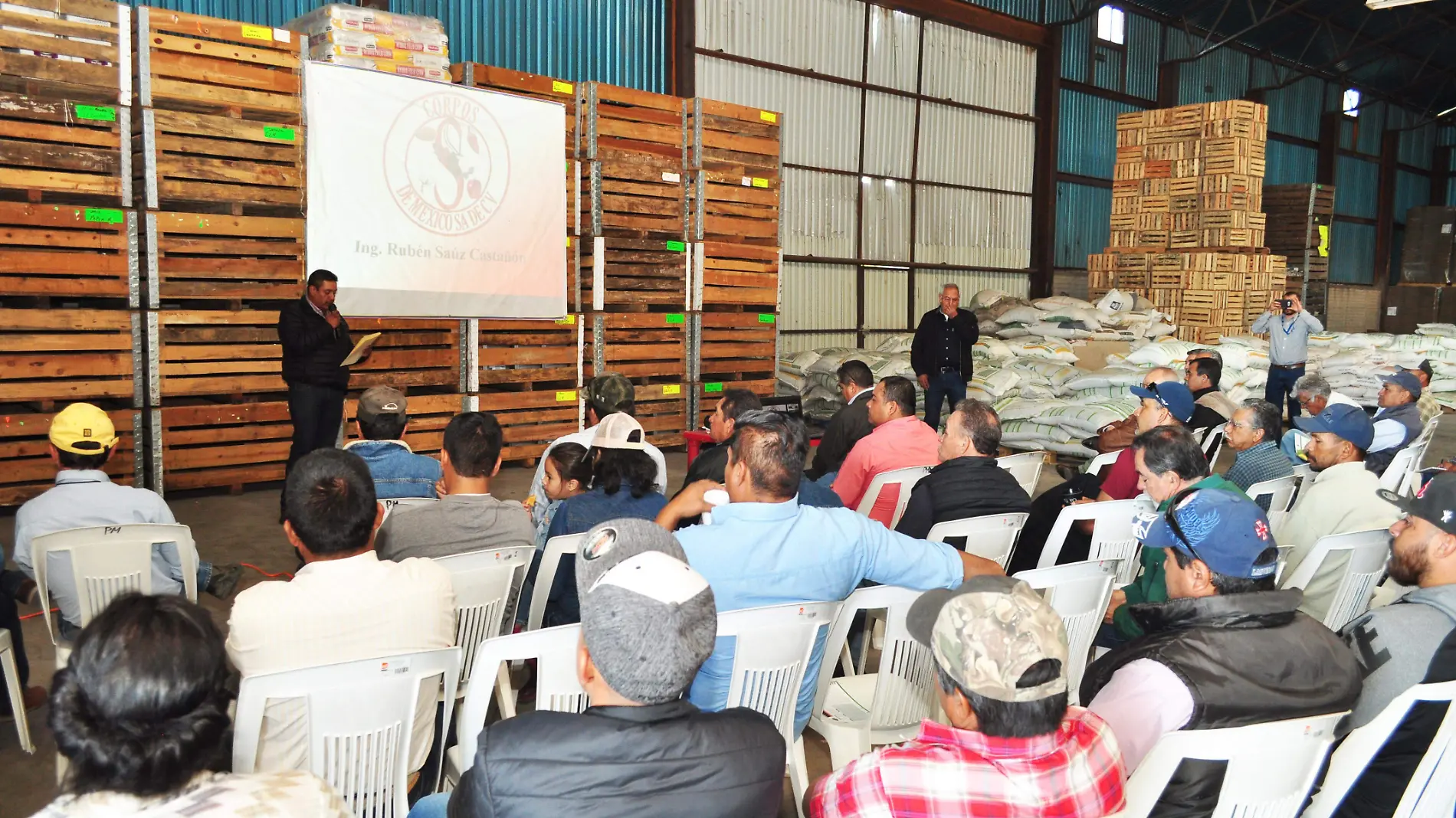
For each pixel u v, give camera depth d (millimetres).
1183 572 2080
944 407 9633
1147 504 3584
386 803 2043
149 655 1255
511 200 7637
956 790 1490
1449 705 1935
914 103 13500
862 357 11047
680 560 1722
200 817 1246
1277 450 4430
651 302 9070
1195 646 1874
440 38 7293
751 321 9711
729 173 9336
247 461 6895
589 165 8477
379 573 2152
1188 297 13062
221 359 6723
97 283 6199
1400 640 2154
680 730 1459
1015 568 3924
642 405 9070
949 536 3375
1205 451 5902
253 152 6570
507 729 1457
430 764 2418
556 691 2145
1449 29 19125
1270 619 1940
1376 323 22531
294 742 1929
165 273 6398
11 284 5914
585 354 8773
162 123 6250
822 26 12297
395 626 2135
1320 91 21031
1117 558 3684
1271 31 18641
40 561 2992
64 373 6145
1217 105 12852
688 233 9273
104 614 1299
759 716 1584
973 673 1479
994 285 14977
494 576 2816
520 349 8188
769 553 2395
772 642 2283
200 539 5711
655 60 10867
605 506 3207
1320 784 2082
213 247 6531
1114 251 13938
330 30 6836
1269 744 1675
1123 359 10805
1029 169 15219
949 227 14242
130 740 1233
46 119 5891
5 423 5984
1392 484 5328
